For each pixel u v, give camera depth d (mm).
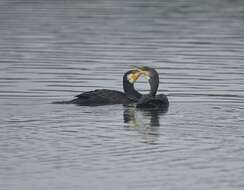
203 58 27312
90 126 18078
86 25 34125
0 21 34969
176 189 13789
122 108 20266
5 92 21984
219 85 23078
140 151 15898
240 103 20750
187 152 15852
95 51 28547
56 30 32906
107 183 14055
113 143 16500
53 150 15906
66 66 25891
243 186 13977
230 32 32562
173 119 18844
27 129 17594
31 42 30266
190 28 33469
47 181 14102
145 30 32938
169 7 39469
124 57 27484
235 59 27109
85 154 15656
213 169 14836
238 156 15609
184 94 21969
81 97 20703
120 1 41469
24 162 15117
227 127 17922
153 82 21812
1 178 14234
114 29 33156
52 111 19609
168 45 29766
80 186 13875
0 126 17875
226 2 41281
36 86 22875
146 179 14273
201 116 19109
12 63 26328
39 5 39812
